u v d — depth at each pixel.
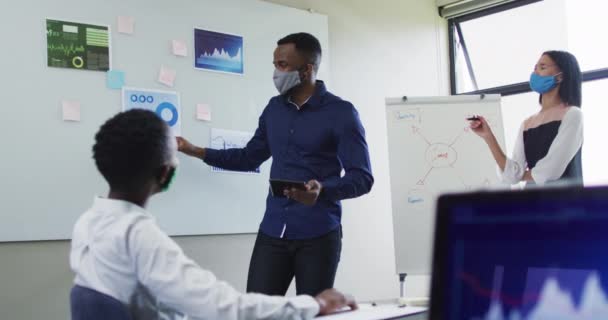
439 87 4.48
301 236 2.48
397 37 4.28
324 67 3.76
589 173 3.90
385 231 4.04
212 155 2.84
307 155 2.58
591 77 3.93
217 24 3.24
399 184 3.78
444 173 3.80
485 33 4.50
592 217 0.61
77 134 2.75
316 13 3.74
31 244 2.64
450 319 0.67
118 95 2.88
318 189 2.18
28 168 2.63
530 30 4.28
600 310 0.60
